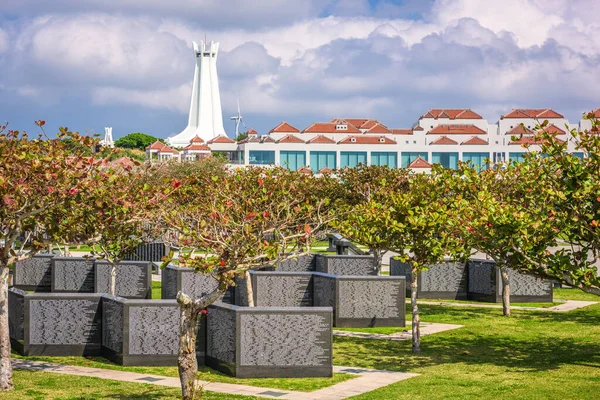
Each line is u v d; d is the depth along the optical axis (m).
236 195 26.39
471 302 38.06
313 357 21.61
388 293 30.91
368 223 25.30
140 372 22.00
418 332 25.56
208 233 18.67
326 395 19.36
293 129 128.12
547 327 30.48
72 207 21.16
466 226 23.11
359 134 129.62
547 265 21.88
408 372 22.34
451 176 30.61
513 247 21.88
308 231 18.89
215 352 22.48
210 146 127.75
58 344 24.31
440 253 24.47
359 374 22.03
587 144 21.16
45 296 24.20
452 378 21.14
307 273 32.50
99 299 24.30
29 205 19.47
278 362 21.53
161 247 49.41
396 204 25.06
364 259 40.09
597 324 31.17
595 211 21.31
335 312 30.64
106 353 23.92
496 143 127.31
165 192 22.80
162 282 37.88
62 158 19.33
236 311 21.36
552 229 21.30
